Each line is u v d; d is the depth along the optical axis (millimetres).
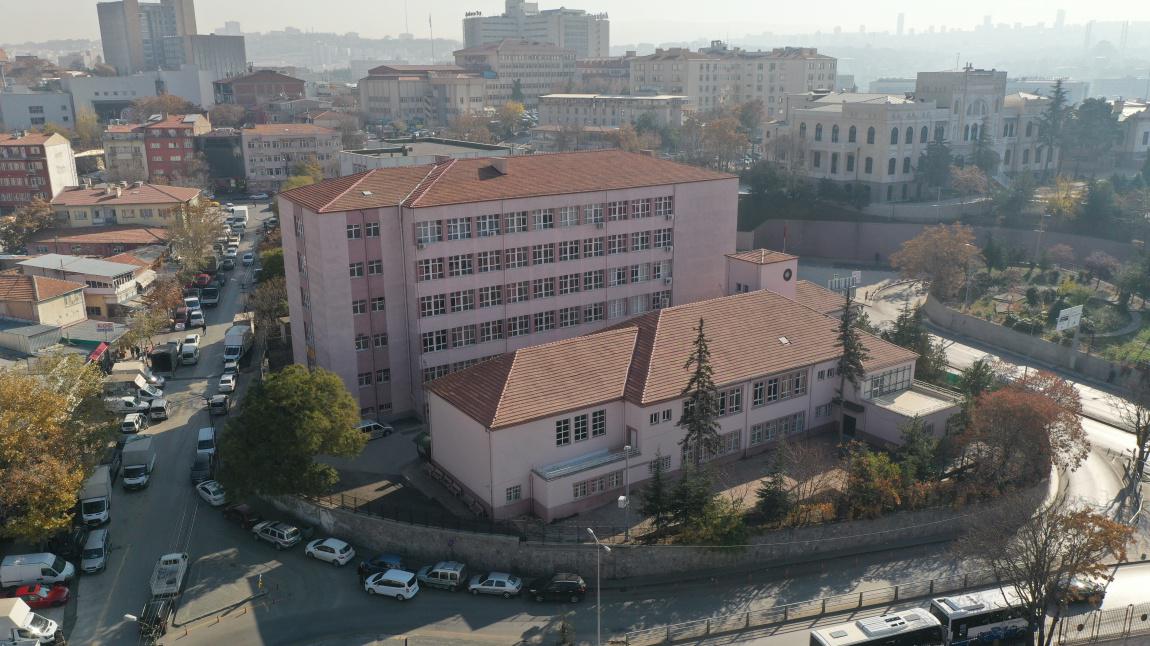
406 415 89625
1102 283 137875
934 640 55312
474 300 88688
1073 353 111875
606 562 64562
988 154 194250
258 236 182750
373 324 85625
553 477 67312
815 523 68000
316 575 64812
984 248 146750
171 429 89250
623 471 71188
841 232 175875
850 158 188750
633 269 98938
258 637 57594
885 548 69188
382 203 83750
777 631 59000
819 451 79188
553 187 91688
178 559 63781
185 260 139500
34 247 152750
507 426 66500
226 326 124938
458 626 59031
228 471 68312
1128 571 67375
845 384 83562
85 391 76000
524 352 72250
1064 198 170125
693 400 70812
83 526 69750
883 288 153625
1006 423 72875
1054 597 56375
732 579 64875
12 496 60375
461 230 86125
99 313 122125
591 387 71562
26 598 59938
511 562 64938
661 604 61844
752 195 185375
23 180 195000
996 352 120562
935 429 79750
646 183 97312
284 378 69500
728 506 66125
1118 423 96062
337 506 70250
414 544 66938
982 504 72250
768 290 89062
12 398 65125
